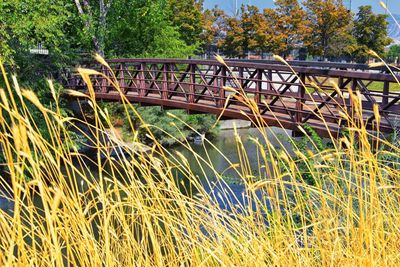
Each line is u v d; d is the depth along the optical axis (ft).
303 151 12.80
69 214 3.88
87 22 60.29
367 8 92.84
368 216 4.38
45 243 3.79
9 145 3.30
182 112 51.96
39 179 3.35
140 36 68.13
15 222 3.38
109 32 63.41
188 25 104.17
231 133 59.82
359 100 4.12
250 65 27.55
